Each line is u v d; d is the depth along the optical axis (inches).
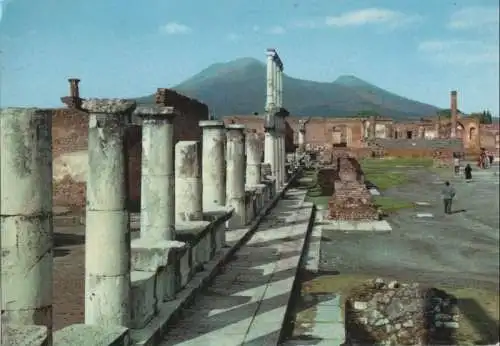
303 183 1679.4
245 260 611.8
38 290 291.7
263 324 409.1
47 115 294.0
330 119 3902.6
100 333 309.1
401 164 2736.2
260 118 3056.1
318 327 453.7
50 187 297.4
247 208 808.9
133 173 1021.2
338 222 1017.5
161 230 457.1
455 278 681.0
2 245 286.5
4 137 284.0
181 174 572.4
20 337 239.0
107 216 348.8
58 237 782.5
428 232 974.4
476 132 3809.1
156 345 366.9
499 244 892.0
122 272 353.1
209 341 376.2
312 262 706.2
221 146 716.7
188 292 453.1
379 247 840.3
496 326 501.7
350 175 1050.1
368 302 466.9
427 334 466.6
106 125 348.2
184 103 1245.7
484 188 1704.0
